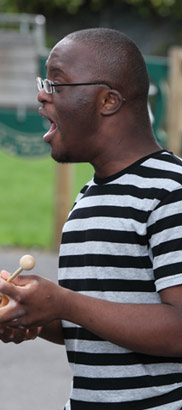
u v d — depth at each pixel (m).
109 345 2.72
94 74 2.72
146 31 27.67
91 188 2.84
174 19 27.52
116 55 2.74
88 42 2.75
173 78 9.65
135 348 2.56
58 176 10.21
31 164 17.48
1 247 10.45
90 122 2.74
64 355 6.83
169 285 2.56
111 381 2.72
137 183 2.70
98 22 27.80
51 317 2.49
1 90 14.24
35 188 15.16
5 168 16.97
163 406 2.67
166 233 2.59
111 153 2.77
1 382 6.23
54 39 27.84
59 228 10.34
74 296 2.52
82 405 2.79
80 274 2.79
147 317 2.54
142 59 2.81
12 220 12.38
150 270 2.66
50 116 2.81
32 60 18.66
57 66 2.75
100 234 2.71
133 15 27.62
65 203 10.25
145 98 2.81
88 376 2.77
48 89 2.78
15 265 9.43
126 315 2.54
